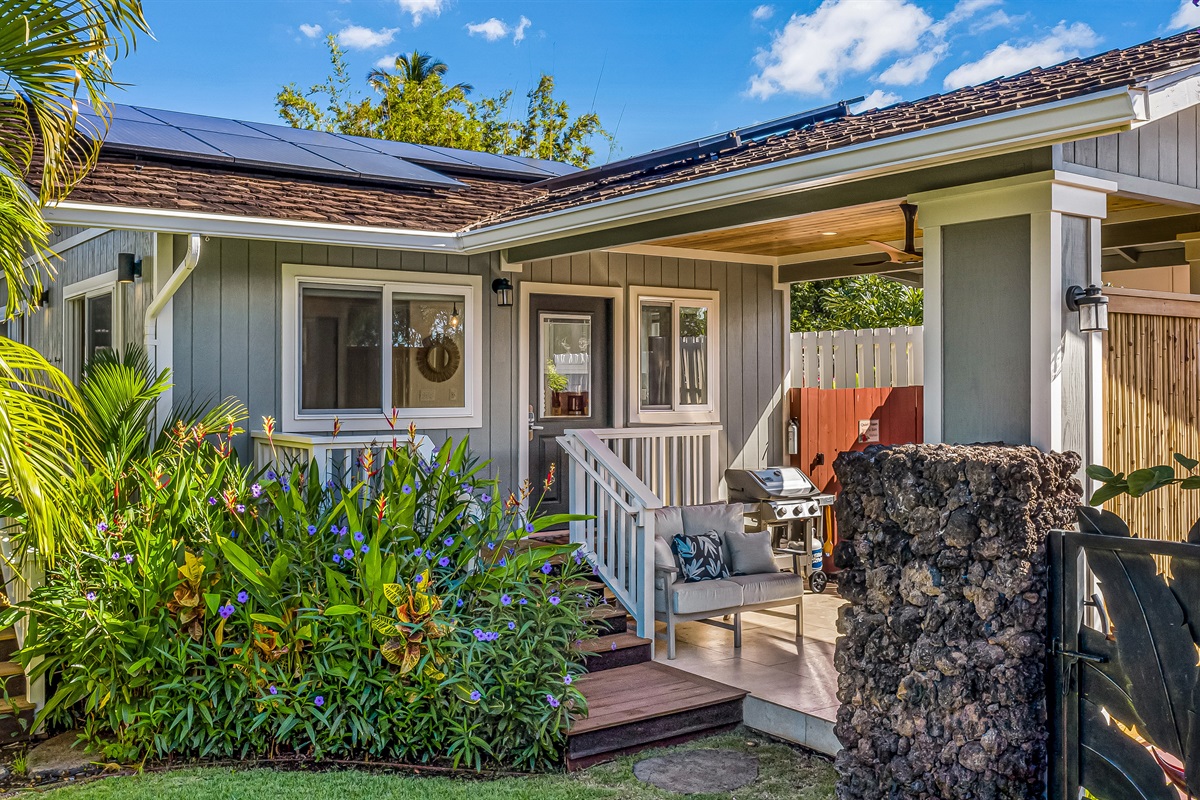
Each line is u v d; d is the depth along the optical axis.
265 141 9.30
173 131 8.78
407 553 5.83
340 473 6.80
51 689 6.10
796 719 5.65
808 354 10.76
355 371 7.85
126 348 7.80
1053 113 4.05
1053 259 4.58
